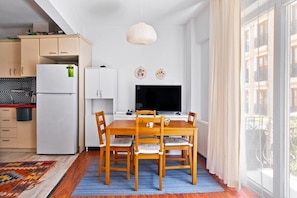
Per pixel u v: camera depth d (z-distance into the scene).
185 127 2.79
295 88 1.86
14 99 4.86
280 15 2.01
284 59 1.98
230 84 2.59
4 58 4.57
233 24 2.57
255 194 2.45
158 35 4.84
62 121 4.07
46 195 2.46
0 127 4.29
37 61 4.25
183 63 4.87
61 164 3.55
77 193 2.51
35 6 3.78
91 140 4.40
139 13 4.12
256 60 2.26
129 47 4.86
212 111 3.13
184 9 3.94
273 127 2.06
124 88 4.87
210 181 2.87
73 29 3.93
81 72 4.31
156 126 2.84
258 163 2.25
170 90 4.59
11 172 3.18
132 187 2.68
